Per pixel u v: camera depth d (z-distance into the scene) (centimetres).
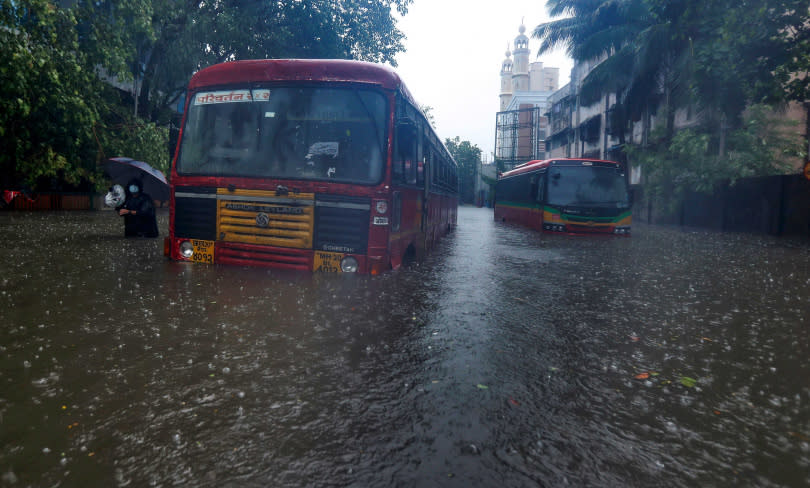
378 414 285
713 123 2352
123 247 949
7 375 324
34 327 429
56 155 1667
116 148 1852
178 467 226
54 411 276
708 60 1554
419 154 882
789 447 264
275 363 360
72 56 1519
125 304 512
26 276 645
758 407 316
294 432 261
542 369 372
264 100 680
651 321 535
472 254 1109
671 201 2570
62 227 1366
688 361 404
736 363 402
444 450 248
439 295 620
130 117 2045
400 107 692
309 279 644
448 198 1680
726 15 1427
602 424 285
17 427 258
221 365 353
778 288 754
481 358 390
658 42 2336
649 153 2570
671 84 2630
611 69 2791
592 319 535
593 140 4431
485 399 312
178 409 283
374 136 659
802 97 1488
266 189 668
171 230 725
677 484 226
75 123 1634
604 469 237
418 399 308
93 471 221
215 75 698
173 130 2619
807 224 1861
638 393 333
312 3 2292
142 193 1145
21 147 1593
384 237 658
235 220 687
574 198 1697
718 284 781
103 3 1716
